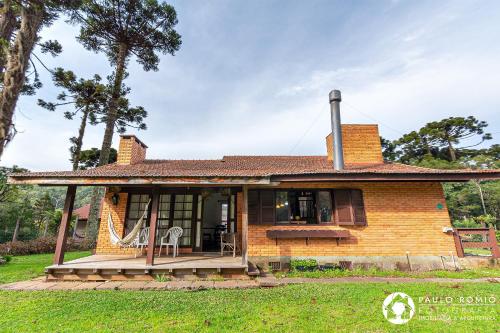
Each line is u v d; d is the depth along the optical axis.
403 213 7.78
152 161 10.42
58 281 5.72
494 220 22.56
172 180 6.27
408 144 36.03
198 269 6.01
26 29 8.64
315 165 9.55
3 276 6.22
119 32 14.94
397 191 7.96
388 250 7.48
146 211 7.71
